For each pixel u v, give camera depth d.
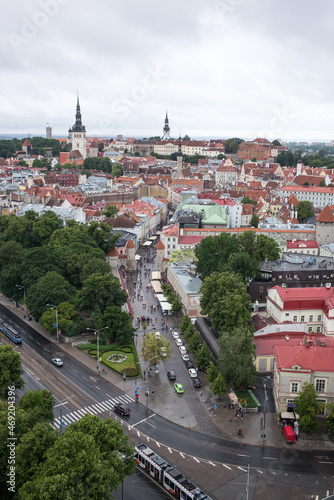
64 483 73.19
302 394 111.00
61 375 137.25
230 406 122.44
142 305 198.12
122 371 138.75
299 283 189.00
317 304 156.00
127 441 91.06
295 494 92.56
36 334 165.25
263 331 149.12
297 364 115.38
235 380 126.31
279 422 116.00
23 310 187.50
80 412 118.88
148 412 120.44
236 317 149.00
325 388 115.25
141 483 95.31
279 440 109.19
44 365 142.62
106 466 81.25
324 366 115.12
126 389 131.38
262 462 101.50
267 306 173.25
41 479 76.38
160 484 95.19
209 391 131.25
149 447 106.06
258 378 137.12
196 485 94.44
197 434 111.31
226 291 155.50
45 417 104.75
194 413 120.25
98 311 168.38
